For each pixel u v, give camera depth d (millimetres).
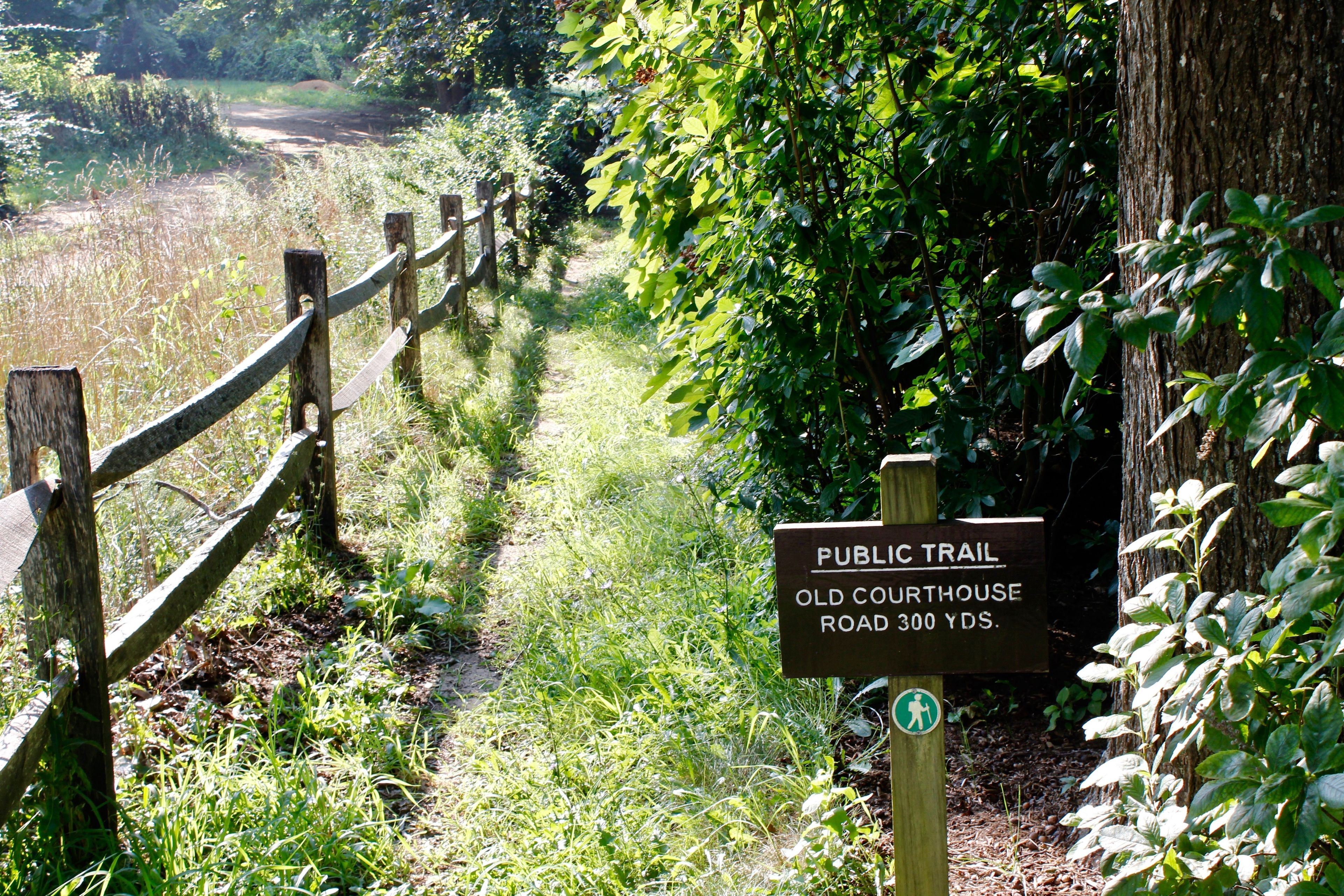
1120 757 2031
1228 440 2301
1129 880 1846
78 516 2717
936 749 2205
